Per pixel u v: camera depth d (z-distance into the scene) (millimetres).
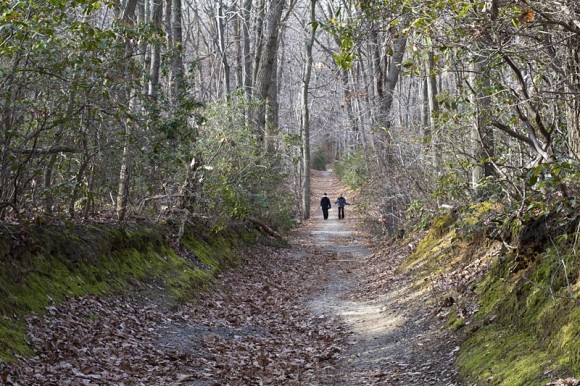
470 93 9867
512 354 5973
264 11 25594
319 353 9047
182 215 14773
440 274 11242
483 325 7277
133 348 8023
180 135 12531
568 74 7043
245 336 9977
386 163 20734
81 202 11859
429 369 7035
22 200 8680
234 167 16984
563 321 5574
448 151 11633
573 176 5875
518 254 7582
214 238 17234
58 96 8508
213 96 34031
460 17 6172
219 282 14133
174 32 17375
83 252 9750
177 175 14344
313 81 54406
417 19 6336
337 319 11234
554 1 5918
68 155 10344
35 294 7887
